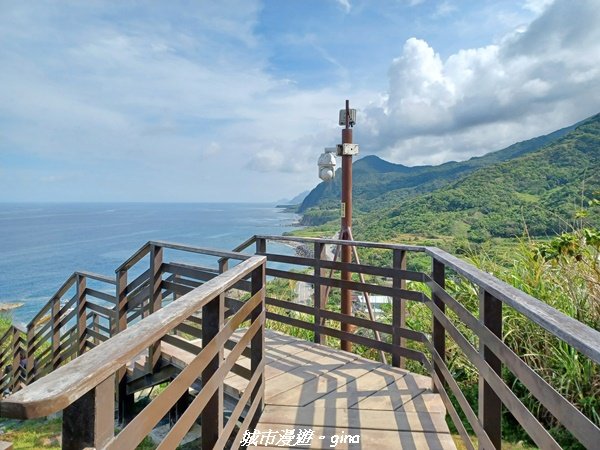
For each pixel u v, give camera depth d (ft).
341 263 11.62
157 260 11.46
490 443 4.88
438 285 8.18
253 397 7.72
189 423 4.03
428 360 9.72
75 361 2.49
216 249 9.43
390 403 8.60
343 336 11.76
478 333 5.25
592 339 2.78
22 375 21.01
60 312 17.47
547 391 3.25
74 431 2.39
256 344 8.00
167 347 12.19
